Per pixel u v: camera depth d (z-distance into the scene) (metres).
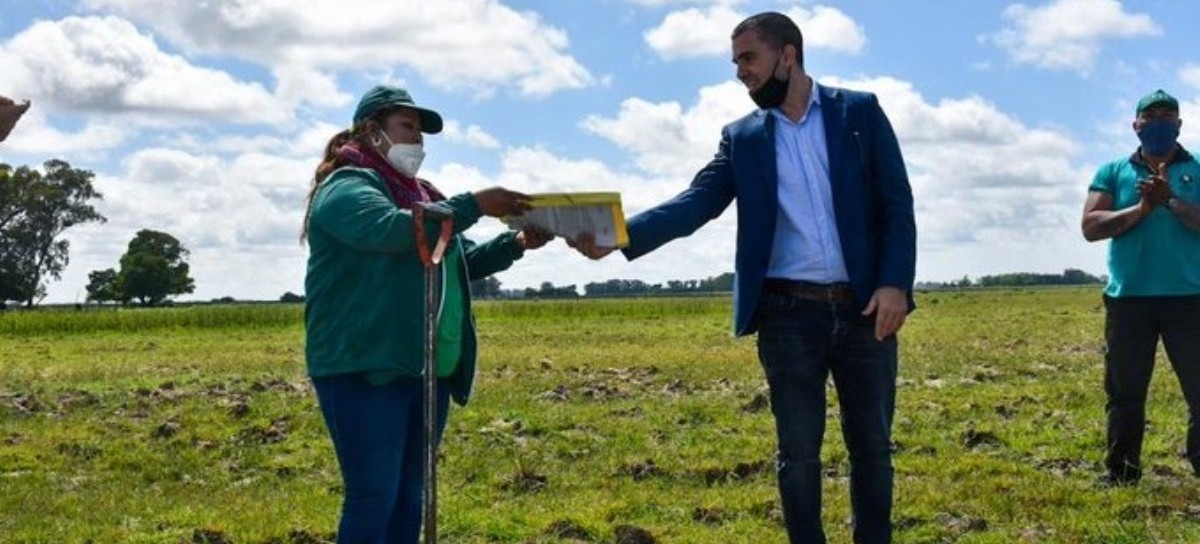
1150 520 7.84
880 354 6.19
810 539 6.14
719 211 6.46
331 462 11.05
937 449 10.74
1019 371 18.11
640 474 10.00
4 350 31.66
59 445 12.17
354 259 5.47
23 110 5.52
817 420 6.18
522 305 63.50
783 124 6.23
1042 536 7.61
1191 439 8.76
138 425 13.70
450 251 5.77
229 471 10.80
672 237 6.26
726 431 12.27
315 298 5.56
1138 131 8.43
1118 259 8.71
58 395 17.11
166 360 25.27
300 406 14.72
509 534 8.03
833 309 6.09
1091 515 8.06
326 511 8.83
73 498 9.53
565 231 5.77
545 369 20.66
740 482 9.60
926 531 7.77
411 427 5.80
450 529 8.16
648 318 50.50
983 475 9.56
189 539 8.09
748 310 6.16
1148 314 8.66
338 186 5.41
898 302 5.98
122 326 45.38
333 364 5.48
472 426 12.84
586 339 31.95
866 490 6.27
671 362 21.62
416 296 5.54
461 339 5.84
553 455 11.09
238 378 19.66
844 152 6.12
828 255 6.11
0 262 115.00
